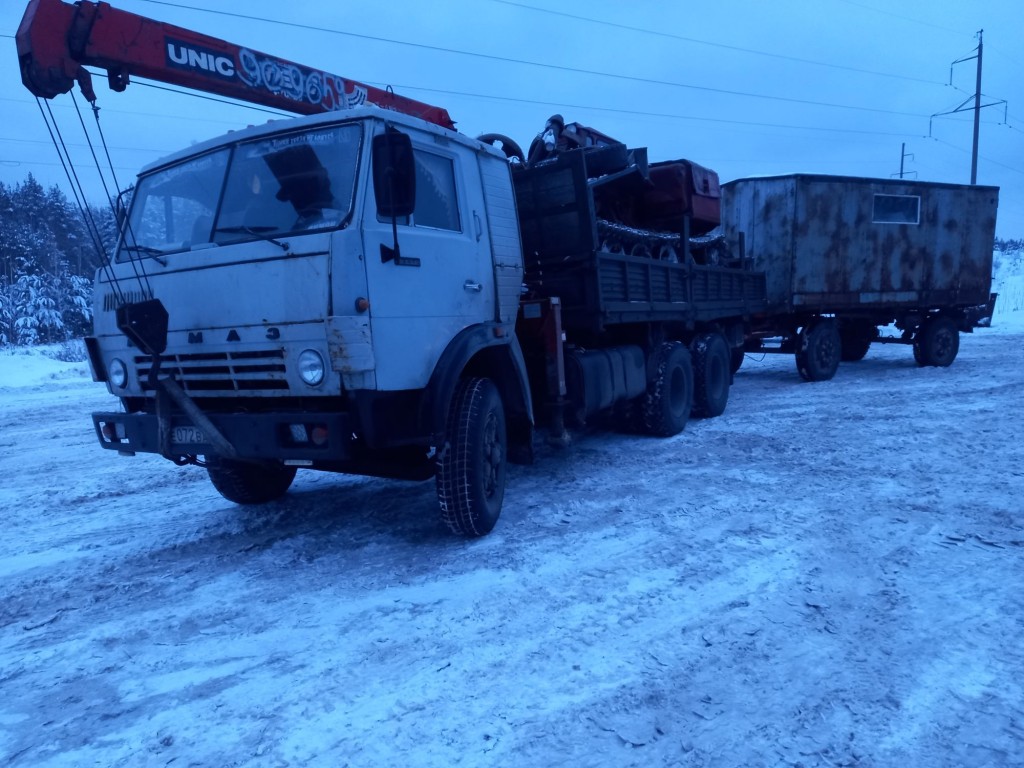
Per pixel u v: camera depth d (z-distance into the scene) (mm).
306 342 3869
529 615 3633
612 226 6746
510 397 5301
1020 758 2490
